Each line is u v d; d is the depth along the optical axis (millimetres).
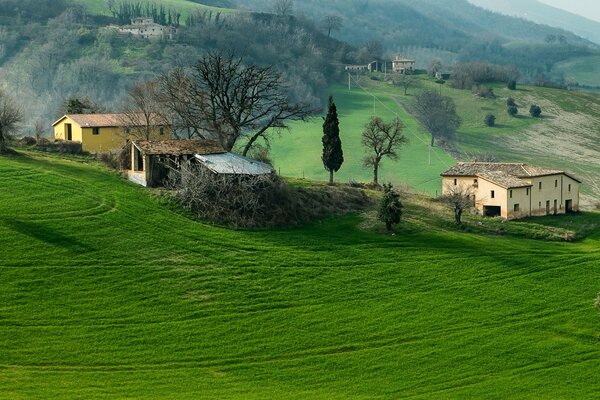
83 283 140125
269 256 159750
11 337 123438
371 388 120875
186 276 147625
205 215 171125
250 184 177250
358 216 189000
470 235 186375
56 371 116875
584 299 157375
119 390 113250
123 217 163875
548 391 123938
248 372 122500
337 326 138375
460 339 138500
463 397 120438
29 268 141250
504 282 162000
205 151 186500
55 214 160000
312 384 120688
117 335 127625
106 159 194250
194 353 125750
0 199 162750
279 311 141000
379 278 157625
